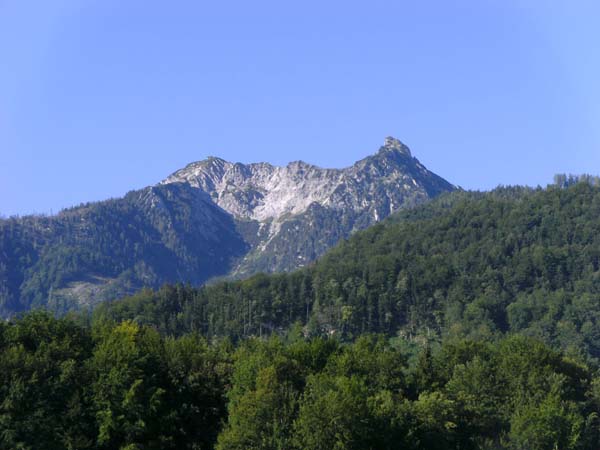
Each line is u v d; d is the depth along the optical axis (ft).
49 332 397.60
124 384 358.23
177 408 380.78
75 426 349.82
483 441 396.98
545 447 386.32
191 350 425.69
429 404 376.48
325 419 335.26
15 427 339.36
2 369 352.08
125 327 439.22
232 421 355.77
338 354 432.66
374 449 346.95
